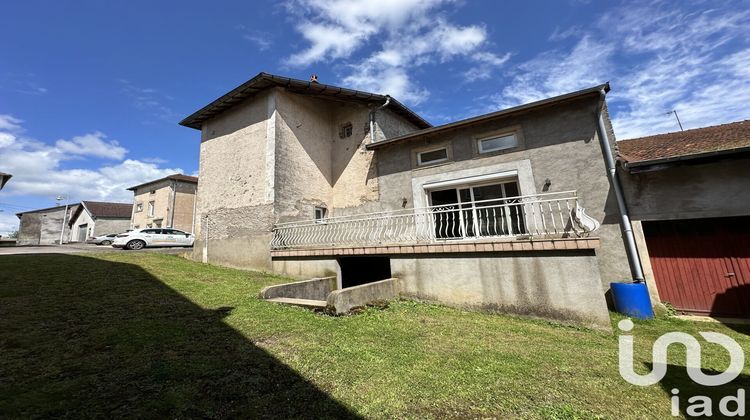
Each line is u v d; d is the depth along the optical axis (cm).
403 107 1084
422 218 855
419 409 229
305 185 999
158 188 2381
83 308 424
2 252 1054
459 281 567
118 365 273
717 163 556
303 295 632
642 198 605
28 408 202
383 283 590
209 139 1153
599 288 453
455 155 826
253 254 923
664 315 555
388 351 343
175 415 205
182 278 688
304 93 1008
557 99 678
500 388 265
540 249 496
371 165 997
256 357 309
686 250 604
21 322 357
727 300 562
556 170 690
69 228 3166
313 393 246
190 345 328
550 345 381
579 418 223
